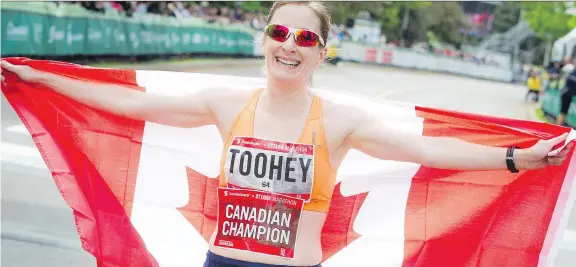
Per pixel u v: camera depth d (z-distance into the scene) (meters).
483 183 3.26
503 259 3.23
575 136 2.86
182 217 3.49
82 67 3.18
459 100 21.89
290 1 2.71
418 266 3.41
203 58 23.86
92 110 3.39
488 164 2.75
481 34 67.81
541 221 3.13
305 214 2.67
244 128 2.71
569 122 15.22
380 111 3.38
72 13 15.67
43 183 6.61
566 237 6.26
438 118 3.26
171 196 3.49
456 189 3.33
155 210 3.48
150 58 20.02
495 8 68.88
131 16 18.67
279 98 2.68
